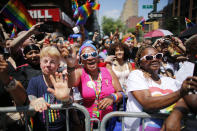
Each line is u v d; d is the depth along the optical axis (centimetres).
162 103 125
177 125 107
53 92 131
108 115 140
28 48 212
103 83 195
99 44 633
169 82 166
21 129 169
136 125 150
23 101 137
